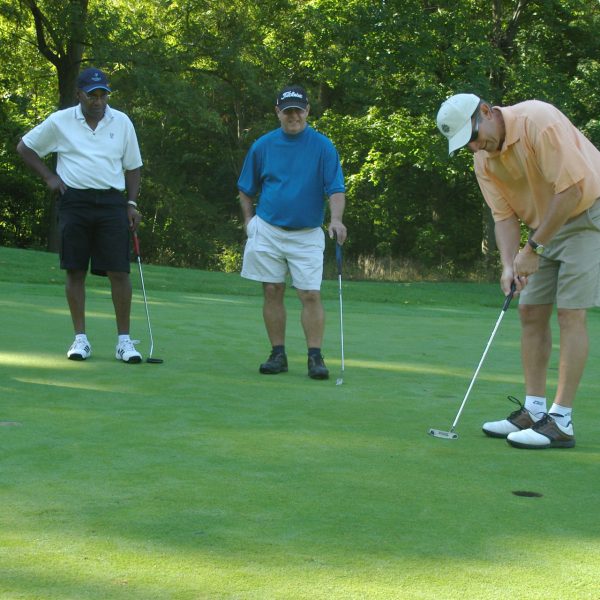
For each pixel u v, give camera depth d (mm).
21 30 33281
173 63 31312
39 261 17781
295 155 6859
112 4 33812
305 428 4746
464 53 29797
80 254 6891
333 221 6816
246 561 2781
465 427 5012
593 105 30688
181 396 5531
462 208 38844
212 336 8562
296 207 6719
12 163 38906
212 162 41562
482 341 9219
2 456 3938
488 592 2592
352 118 33312
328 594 2545
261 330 9203
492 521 3250
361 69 31781
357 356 7770
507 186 4969
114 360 6852
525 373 4996
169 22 32844
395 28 30453
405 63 31219
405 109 31859
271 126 38000
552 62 32438
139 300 12312
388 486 3676
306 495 3502
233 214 41938
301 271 6691
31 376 6020
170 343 7977
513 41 31828
